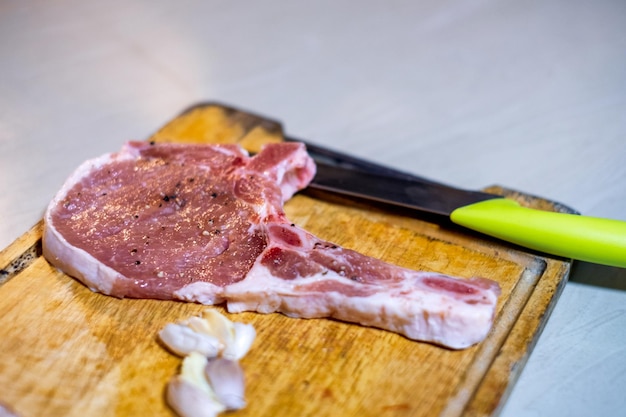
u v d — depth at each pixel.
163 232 0.49
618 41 0.78
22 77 0.73
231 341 0.44
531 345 0.46
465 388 0.44
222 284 0.47
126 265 0.47
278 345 0.46
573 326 0.50
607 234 0.49
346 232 0.53
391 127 0.68
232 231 0.49
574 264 0.53
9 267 0.50
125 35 0.79
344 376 0.44
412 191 0.54
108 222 0.50
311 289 0.46
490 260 0.51
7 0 0.85
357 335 0.46
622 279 0.53
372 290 0.46
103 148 0.65
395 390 0.44
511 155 0.65
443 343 0.45
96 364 0.45
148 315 0.47
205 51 0.77
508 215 0.51
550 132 0.67
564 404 0.46
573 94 0.71
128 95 0.71
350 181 0.56
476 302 0.45
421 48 0.78
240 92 0.72
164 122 0.68
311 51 0.78
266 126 0.62
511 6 0.84
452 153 0.66
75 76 0.73
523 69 0.75
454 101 0.71
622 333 0.50
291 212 0.55
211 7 0.84
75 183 0.52
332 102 0.71
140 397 0.43
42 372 0.44
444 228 0.53
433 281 0.46
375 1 0.85
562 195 0.61
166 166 0.53
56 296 0.48
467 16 0.83
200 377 0.43
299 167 0.54
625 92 0.71
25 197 0.60
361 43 0.79
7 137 0.66
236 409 0.43
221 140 0.60
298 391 0.44
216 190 0.51
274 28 0.81
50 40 0.78
